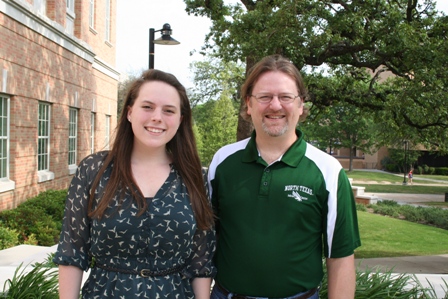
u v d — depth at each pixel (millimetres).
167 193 2523
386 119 12062
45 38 12141
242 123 12281
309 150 2773
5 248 8234
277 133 2668
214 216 2727
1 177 10070
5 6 9539
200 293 2697
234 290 2668
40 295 4141
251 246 2605
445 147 12875
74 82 14969
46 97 12328
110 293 2408
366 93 12930
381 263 9430
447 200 27094
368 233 13625
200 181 2664
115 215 2396
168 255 2480
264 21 10164
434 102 9711
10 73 10008
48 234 9445
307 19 9828
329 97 13156
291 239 2598
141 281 2420
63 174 13969
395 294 4227
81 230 2482
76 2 15445
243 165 2766
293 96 2699
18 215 9484
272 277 2580
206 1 12820
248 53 9898
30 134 11273
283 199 2625
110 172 2508
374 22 10289
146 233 2422
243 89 2879
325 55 11125
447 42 9484
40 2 12102
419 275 6414
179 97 2607
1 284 5430
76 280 2504
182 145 2678
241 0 12648
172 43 11164
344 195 2668
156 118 2484
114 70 20797
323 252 2963
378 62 11508
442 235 13672
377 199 22188
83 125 16203
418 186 37562
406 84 10664
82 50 15594
